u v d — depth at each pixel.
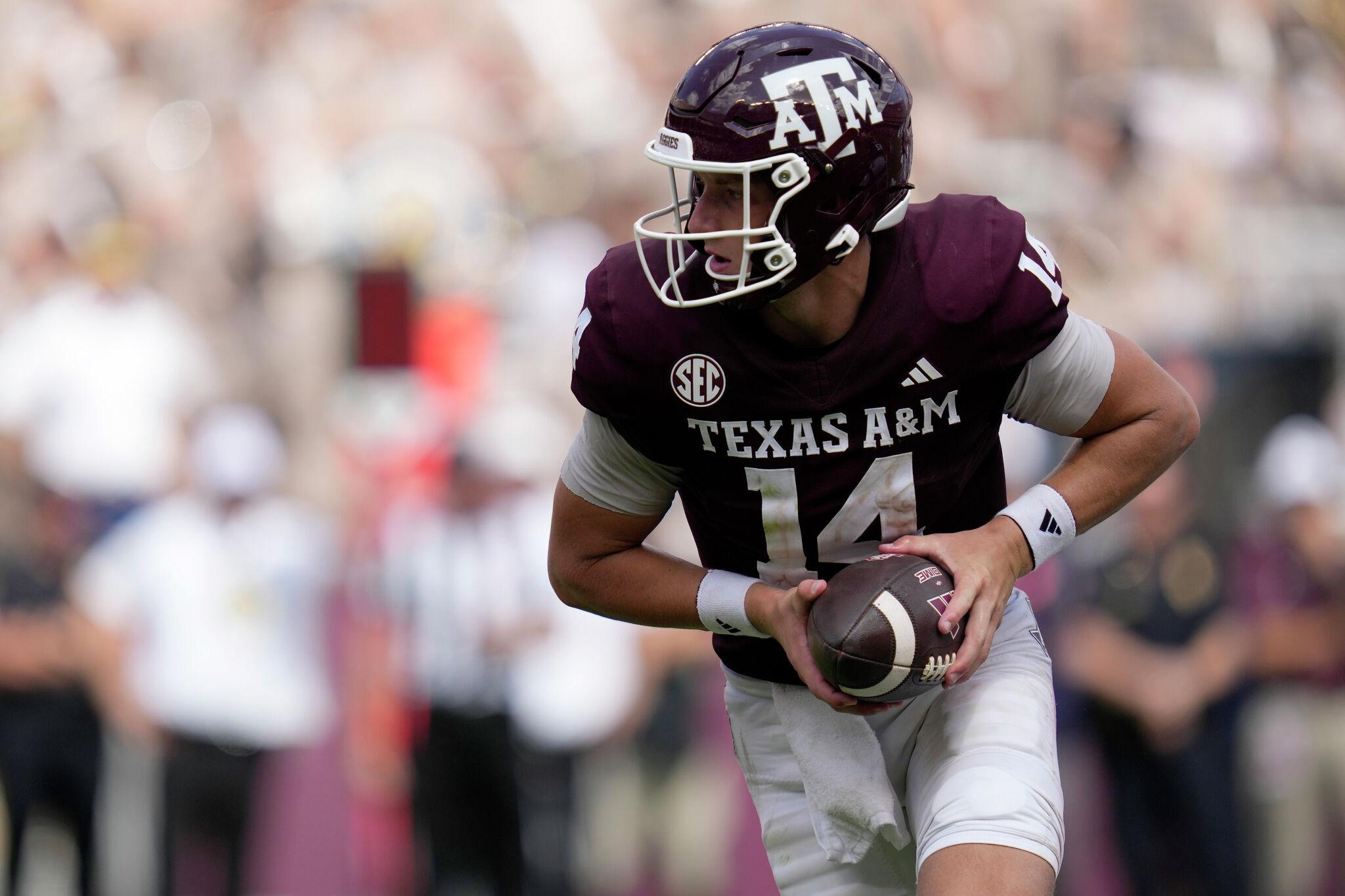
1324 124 29.17
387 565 18.42
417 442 21.14
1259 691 18.84
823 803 8.02
